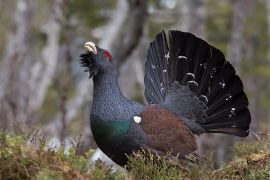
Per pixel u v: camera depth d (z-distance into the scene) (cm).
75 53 8875
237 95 2766
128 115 2502
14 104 5862
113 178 2056
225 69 2761
